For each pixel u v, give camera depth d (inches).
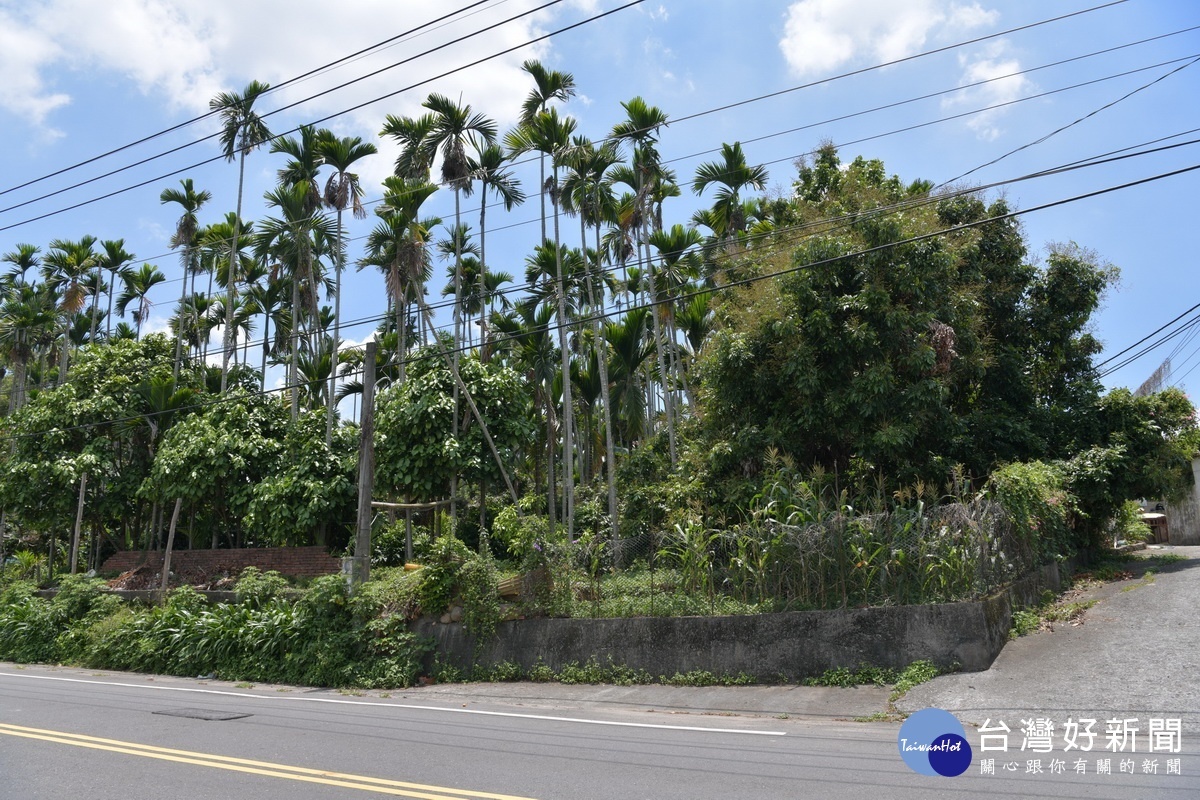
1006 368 698.2
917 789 246.2
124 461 1022.4
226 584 792.9
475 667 534.3
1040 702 354.9
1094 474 658.8
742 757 297.4
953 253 611.8
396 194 829.8
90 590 818.8
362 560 616.1
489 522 948.6
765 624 454.3
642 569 541.6
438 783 267.4
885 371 560.4
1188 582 560.7
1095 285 738.2
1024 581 510.0
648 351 892.6
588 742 334.0
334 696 510.3
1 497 968.9
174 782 276.8
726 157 923.4
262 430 908.0
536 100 852.6
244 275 1277.1
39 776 288.2
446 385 820.6
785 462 558.6
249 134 987.3
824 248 587.5
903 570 446.9
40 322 1310.3
